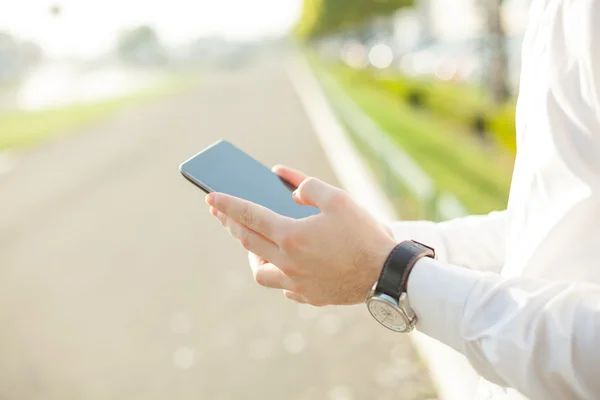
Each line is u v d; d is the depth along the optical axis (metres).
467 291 0.82
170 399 3.46
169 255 6.02
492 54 11.95
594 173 0.78
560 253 0.83
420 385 3.38
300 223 0.89
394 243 0.92
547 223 0.83
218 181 1.26
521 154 0.93
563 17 0.82
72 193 10.06
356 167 8.45
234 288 4.99
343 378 3.53
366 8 38.56
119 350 4.12
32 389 3.71
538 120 0.86
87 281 5.54
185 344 4.11
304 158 10.37
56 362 4.03
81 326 4.56
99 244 6.72
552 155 0.82
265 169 1.36
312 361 3.75
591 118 0.78
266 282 1.00
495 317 0.78
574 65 0.80
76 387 3.69
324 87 21.14
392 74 21.94
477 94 14.00
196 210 7.77
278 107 20.95
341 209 0.89
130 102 32.22
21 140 17.92
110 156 14.07
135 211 8.13
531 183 0.87
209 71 81.94
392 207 6.09
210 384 3.59
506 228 1.14
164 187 9.59
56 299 5.17
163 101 31.34
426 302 0.85
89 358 4.04
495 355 0.76
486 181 6.49
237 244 6.12
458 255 1.19
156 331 4.35
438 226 1.24
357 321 4.23
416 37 37.88
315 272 0.91
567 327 0.71
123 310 4.77
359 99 17.58
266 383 3.54
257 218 0.90
